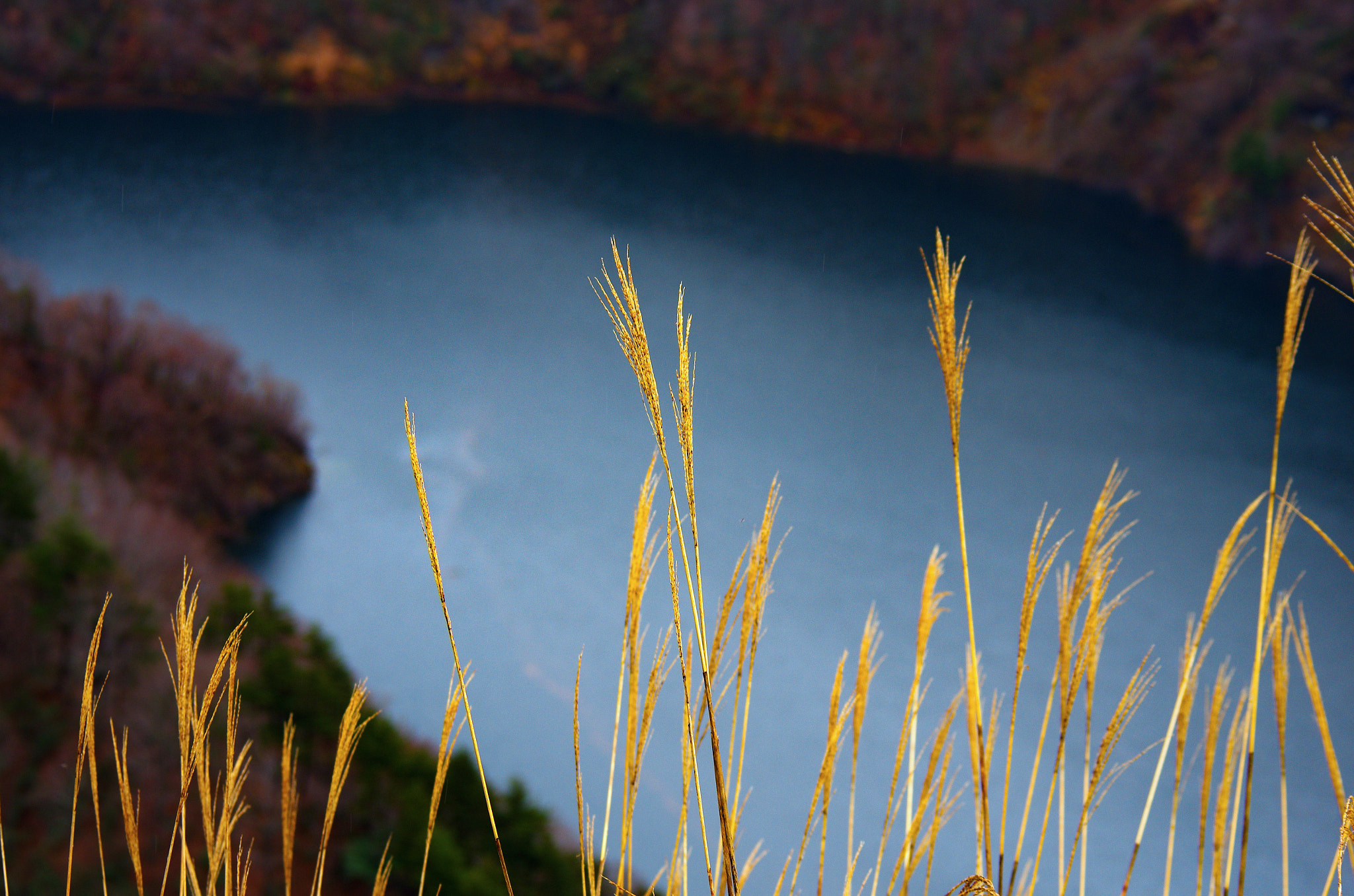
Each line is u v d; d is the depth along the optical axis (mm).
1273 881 24781
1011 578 38000
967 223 63219
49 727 20734
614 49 78812
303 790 18969
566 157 72000
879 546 39719
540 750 30391
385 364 50406
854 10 73625
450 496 41844
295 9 77000
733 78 75875
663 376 49969
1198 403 47562
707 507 41531
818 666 33719
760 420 47344
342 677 20734
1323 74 58688
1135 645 33781
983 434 46781
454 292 57375
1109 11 69000
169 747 19156
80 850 18141
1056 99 67688
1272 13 61656
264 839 18188
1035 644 33906
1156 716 30141
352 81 77562
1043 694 31312
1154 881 25109
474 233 63375
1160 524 40344
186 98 74625
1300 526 39750
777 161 70875
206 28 75312
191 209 63375
